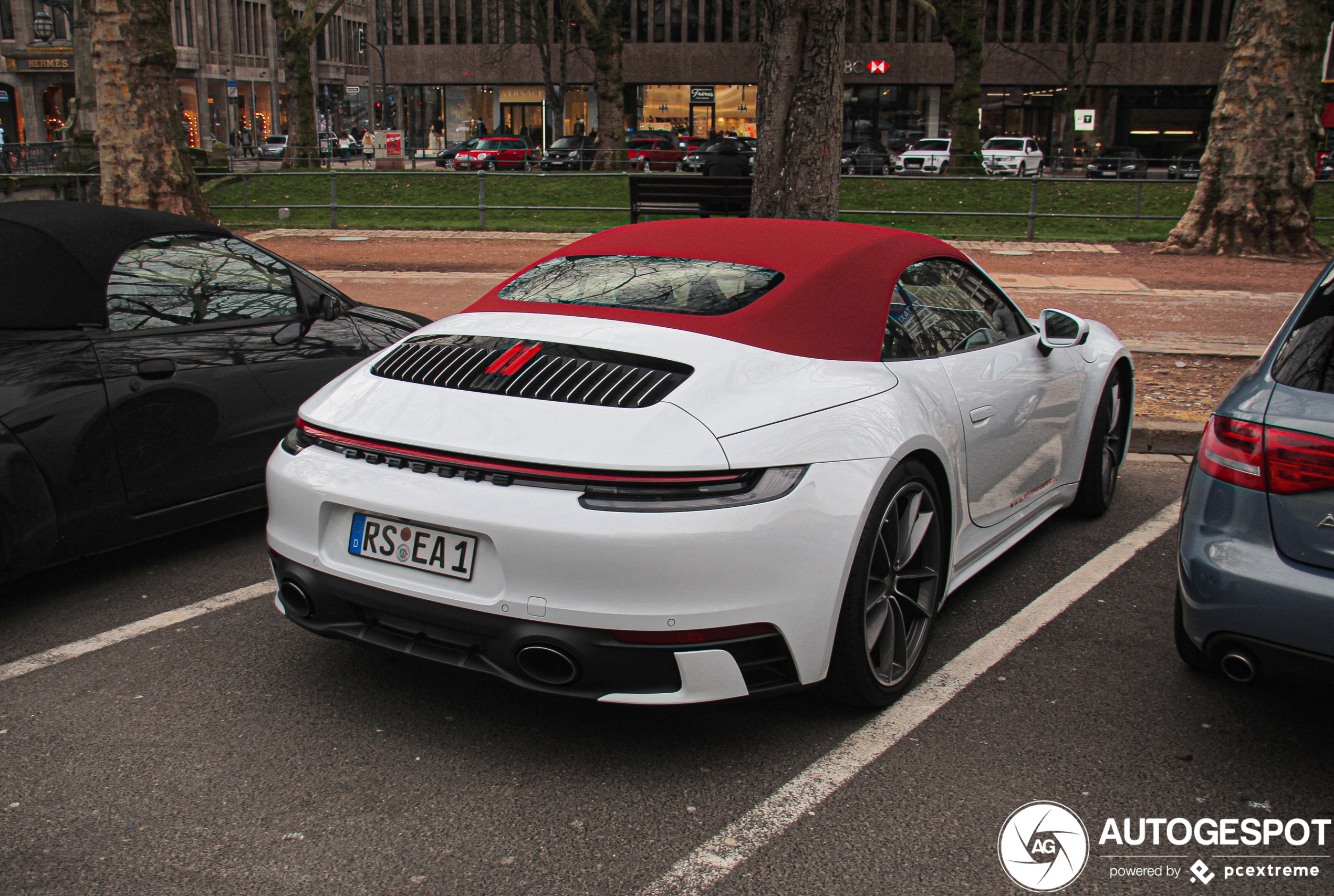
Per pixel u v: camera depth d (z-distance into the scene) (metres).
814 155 7.62
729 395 2.69
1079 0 47.72
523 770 2.77
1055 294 11.27
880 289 3.30
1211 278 12.66
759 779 2.73
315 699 3.15
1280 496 2.62
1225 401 2.85
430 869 2.35
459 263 13.66
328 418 2.89
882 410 2.93
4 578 3.59
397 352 3.14
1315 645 2.53
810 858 2.40
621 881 2.32
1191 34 56.19
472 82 63.41
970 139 30.42
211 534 4.75
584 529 2.45
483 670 2.64
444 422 2.70
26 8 55.75
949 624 3.72
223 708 3.09
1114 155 36.16
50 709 3.08
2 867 2.34
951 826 2.53
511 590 2.53
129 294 4.04
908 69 57.41
